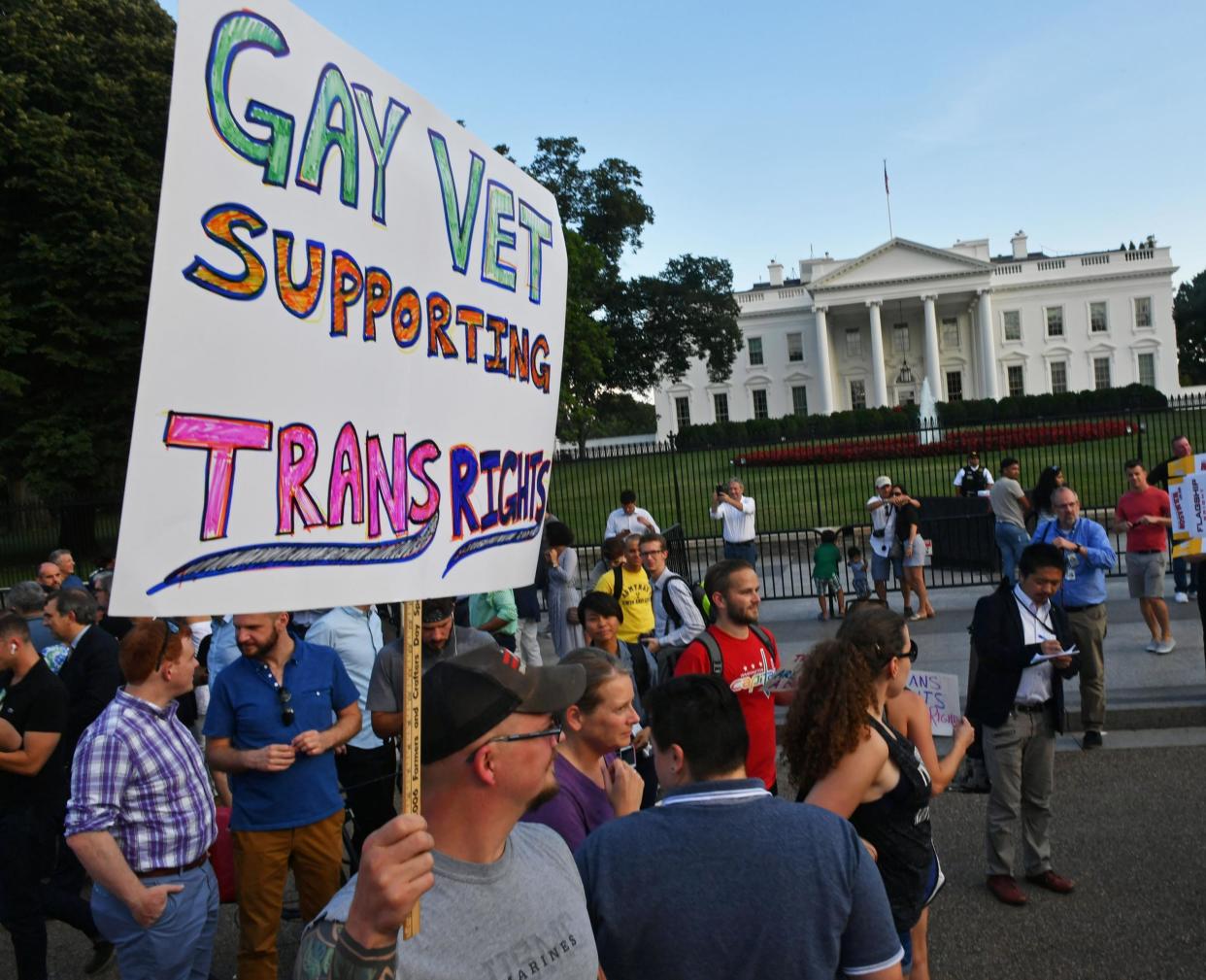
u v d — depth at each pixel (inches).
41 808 183.8
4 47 1009.5
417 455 75.6
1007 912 200.8
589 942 74.5
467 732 68.5
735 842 88.7
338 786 175.0
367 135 71.8
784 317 3284.9
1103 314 3157.0
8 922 181.8
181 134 58.7
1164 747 289.6
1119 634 407.2
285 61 65.3
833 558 498.6
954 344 3230.8
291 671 170.2
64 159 992.2
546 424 94.7
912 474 1095.6
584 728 130.5
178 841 145.0
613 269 2208.4
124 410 1063.0
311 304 66.6
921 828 128.6
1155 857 219.6
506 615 302.5
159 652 146.4
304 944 62.4
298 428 65.5
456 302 81.3
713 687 97.3
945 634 436.1
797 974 85.1
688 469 1172.5
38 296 1018.1
